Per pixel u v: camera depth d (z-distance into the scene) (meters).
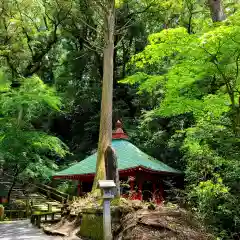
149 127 20.73
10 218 15.09
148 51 10.12
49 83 28.16
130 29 25.53
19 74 24.27
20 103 16.94
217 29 7.97
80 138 27.47
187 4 24.05
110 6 13.38
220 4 14.49
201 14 25.22
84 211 9.09
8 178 22.19
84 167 15.98
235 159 8.98
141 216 7.28
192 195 9.22
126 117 24.70
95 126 25.81
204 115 10.46
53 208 17.06
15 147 17.03
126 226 7.35
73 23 25.16
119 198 8.63
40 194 21.62
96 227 8.45
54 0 23.67
